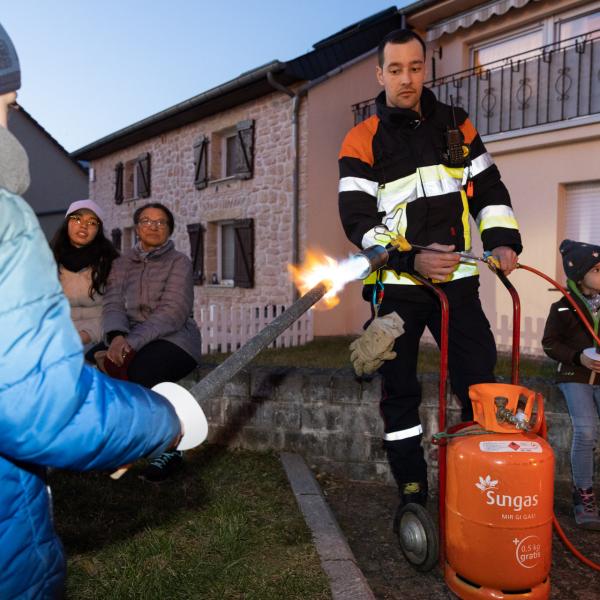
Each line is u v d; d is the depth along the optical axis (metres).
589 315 3.18
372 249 1.89
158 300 3.63
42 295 0.94
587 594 2.45
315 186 11.01
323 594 2.27
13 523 1.03
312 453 3.95
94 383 0.99
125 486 3.42
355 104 11.20
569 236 8.59
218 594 2.27
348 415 3.84
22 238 0.94
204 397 1.23
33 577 1.07
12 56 1.08
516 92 8.90
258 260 12.20
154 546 2.61
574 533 3.03
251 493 3.33
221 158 13.81
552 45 8.61
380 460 3.76
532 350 8.72
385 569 2.64
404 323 2.73
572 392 3.20
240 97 12.11
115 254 3.83
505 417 2.14
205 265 13.91
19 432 0.90
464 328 2.69
